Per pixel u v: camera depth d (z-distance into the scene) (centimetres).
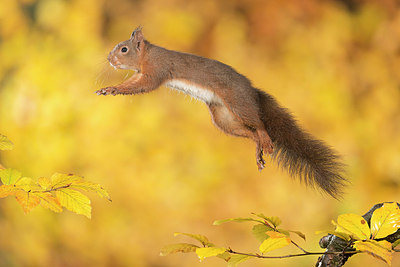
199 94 593
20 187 555
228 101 590
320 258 564
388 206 553
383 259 549
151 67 593
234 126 591
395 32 827
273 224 559
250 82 594
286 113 593
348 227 552
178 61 592
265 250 554
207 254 552
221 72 591
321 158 588
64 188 555
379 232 552
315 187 589
